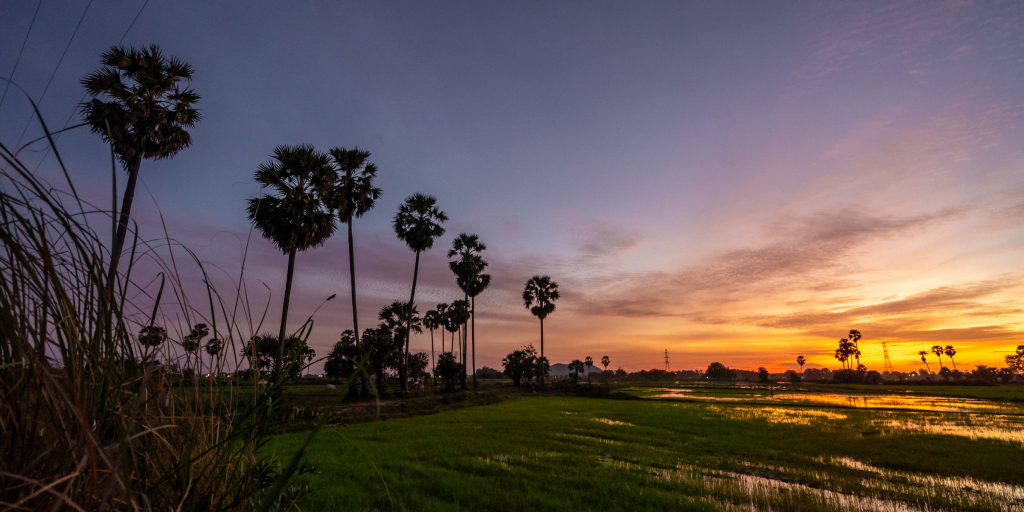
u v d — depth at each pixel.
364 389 29.31
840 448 13.80
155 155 15.29
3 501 0.89
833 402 40.34
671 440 15.31
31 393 0.97
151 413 1.29
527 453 12.34
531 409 28.81
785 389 71.88
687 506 7.57
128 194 14.22
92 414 1.05
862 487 9.16
